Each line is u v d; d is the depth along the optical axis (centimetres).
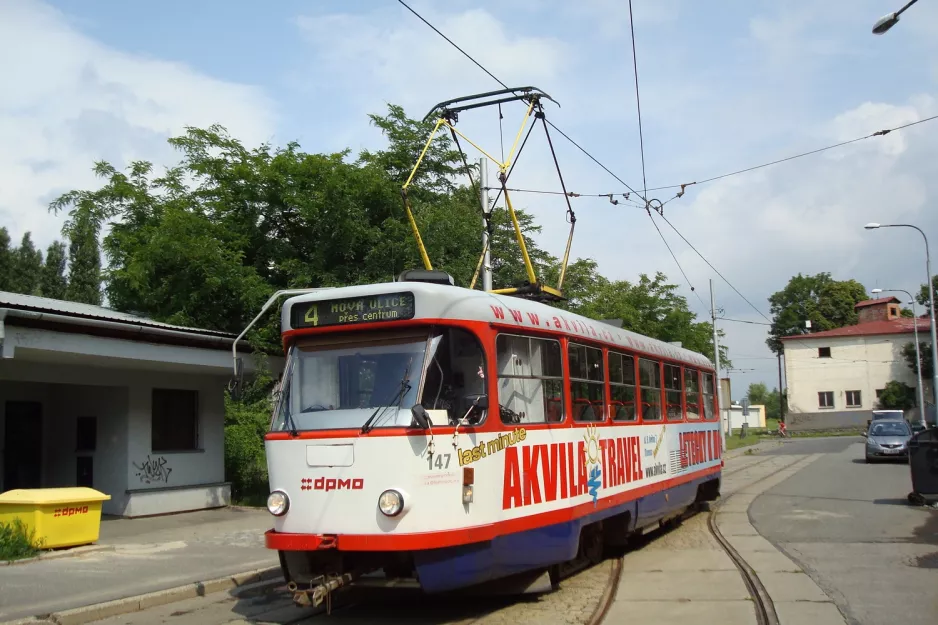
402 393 774
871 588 919
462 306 818
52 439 1717
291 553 790
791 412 6706
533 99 1435
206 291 1781
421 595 935
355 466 754
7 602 887
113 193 1912
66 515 1222
